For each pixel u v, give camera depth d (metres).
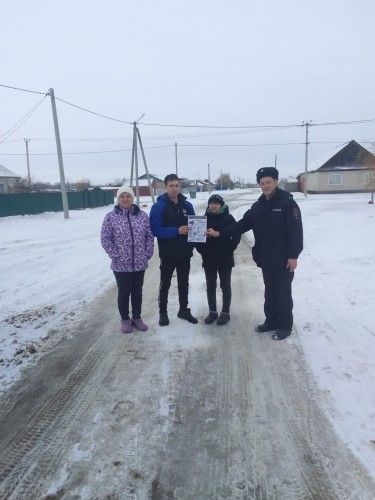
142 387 3.21
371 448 2.44
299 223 3.95
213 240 4.41
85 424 2.75
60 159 19.25
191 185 73.88
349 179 40.69
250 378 3.32
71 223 17.42
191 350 3.88
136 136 24.88
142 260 4.28
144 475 2.27
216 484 2.20
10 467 2.36
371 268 6.74
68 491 2.16
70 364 3.63
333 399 2.98
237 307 5.18
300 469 2.29
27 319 4.83
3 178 38.12
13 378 3.40
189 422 2.74
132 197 4.27
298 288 5.90
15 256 9.27
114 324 4.63
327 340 4.01
